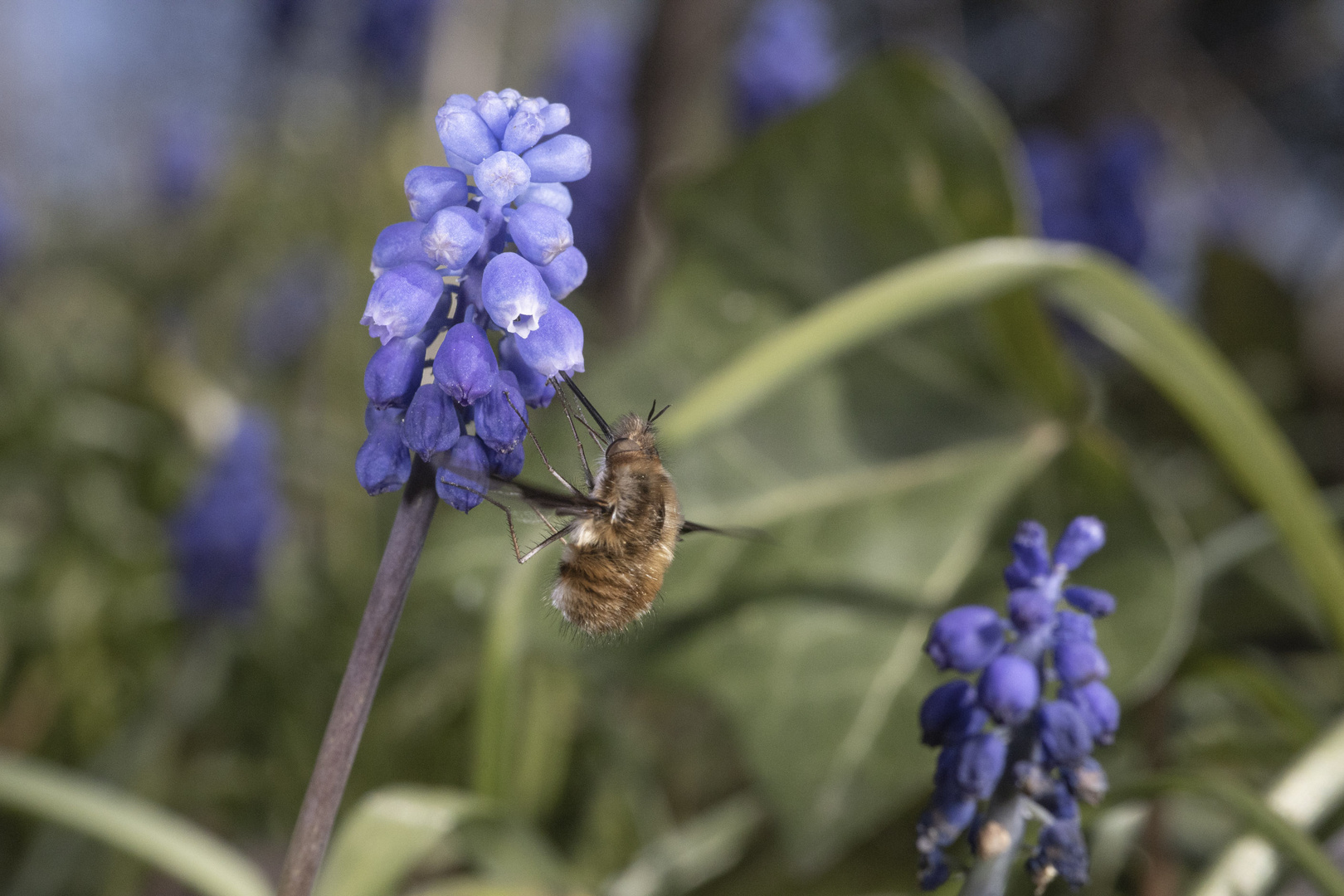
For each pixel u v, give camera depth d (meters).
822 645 0.40
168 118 1.26
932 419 0.45
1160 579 0.38
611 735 0.47
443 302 0.28
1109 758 0.41
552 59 0.93
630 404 0.48
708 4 0.82
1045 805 0.28
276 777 0.55
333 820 0.27
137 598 0.61
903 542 0.43
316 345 0.96
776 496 0.44
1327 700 0.43
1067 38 1.54
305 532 0.78
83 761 0.55
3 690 0.57
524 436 0.27
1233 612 0.49
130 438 0.72
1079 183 0.64
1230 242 0.66
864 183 0.46
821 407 0.45
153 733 0.51
